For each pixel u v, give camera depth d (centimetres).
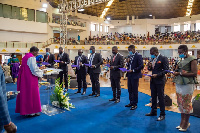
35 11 2281
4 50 1922
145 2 2850
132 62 473
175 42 2436
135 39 2683
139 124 361
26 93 394
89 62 623
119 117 404
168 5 2944
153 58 409
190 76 316
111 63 550
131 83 480
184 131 327
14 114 426
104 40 2716
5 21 2022
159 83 388
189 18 2995
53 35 2836
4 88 125
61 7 1441
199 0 2738
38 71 396
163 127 346
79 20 2897
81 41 2672
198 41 2234
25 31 2192
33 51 409
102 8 2952
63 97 471
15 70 878
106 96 621
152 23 3353
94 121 378
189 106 325
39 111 405
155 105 412
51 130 331
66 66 682
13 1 2075
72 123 366
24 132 322
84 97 601
